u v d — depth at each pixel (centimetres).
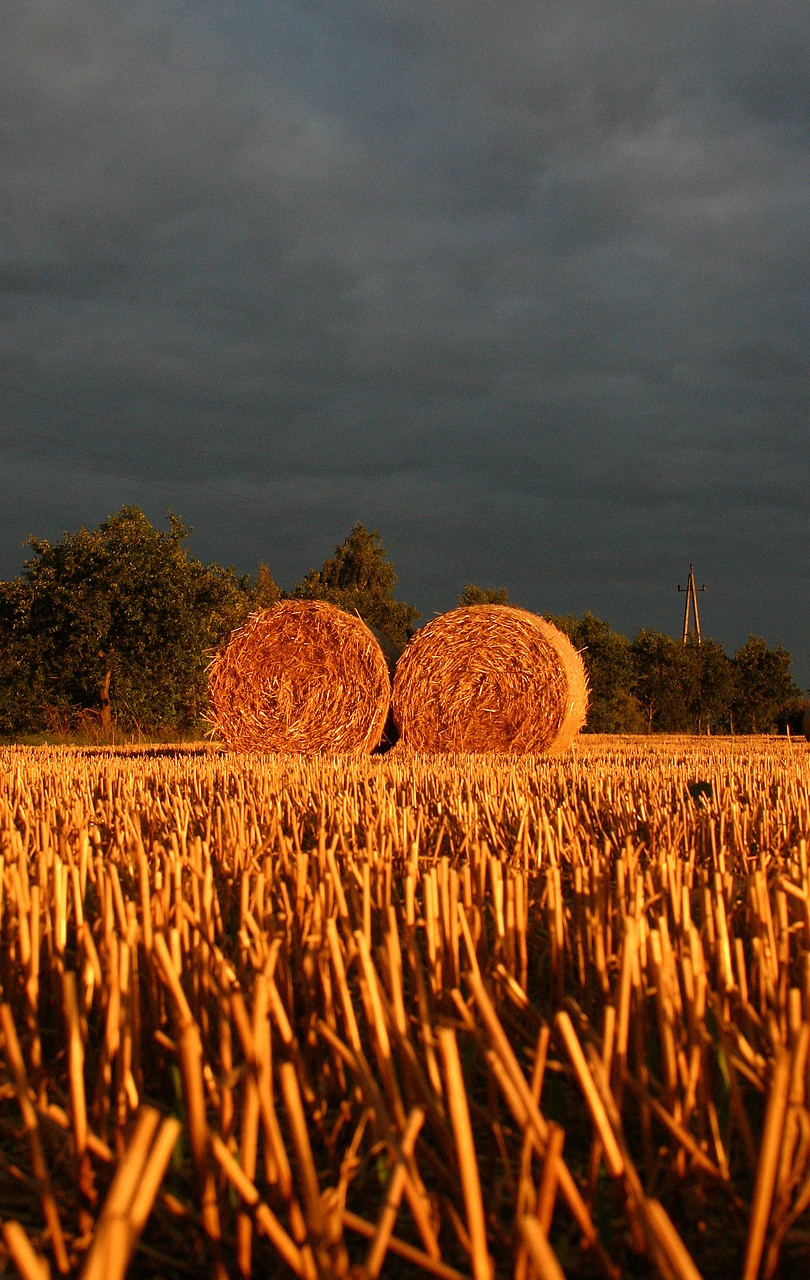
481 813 546
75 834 467
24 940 246
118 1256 103
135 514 2572
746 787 679
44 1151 187
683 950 237
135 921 251
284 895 308
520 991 227
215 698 1477
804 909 281
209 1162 158
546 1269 100
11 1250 105
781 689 4078
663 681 3966
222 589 2712
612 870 395
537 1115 153
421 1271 163
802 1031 166
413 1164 158
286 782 756
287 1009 238
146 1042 233
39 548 2498
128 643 2464
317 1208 138
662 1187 181
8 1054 179
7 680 2427
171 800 616
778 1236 158
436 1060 206
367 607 5228
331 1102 215
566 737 1431
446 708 1437
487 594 4516
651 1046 221
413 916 283
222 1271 154
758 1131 195
